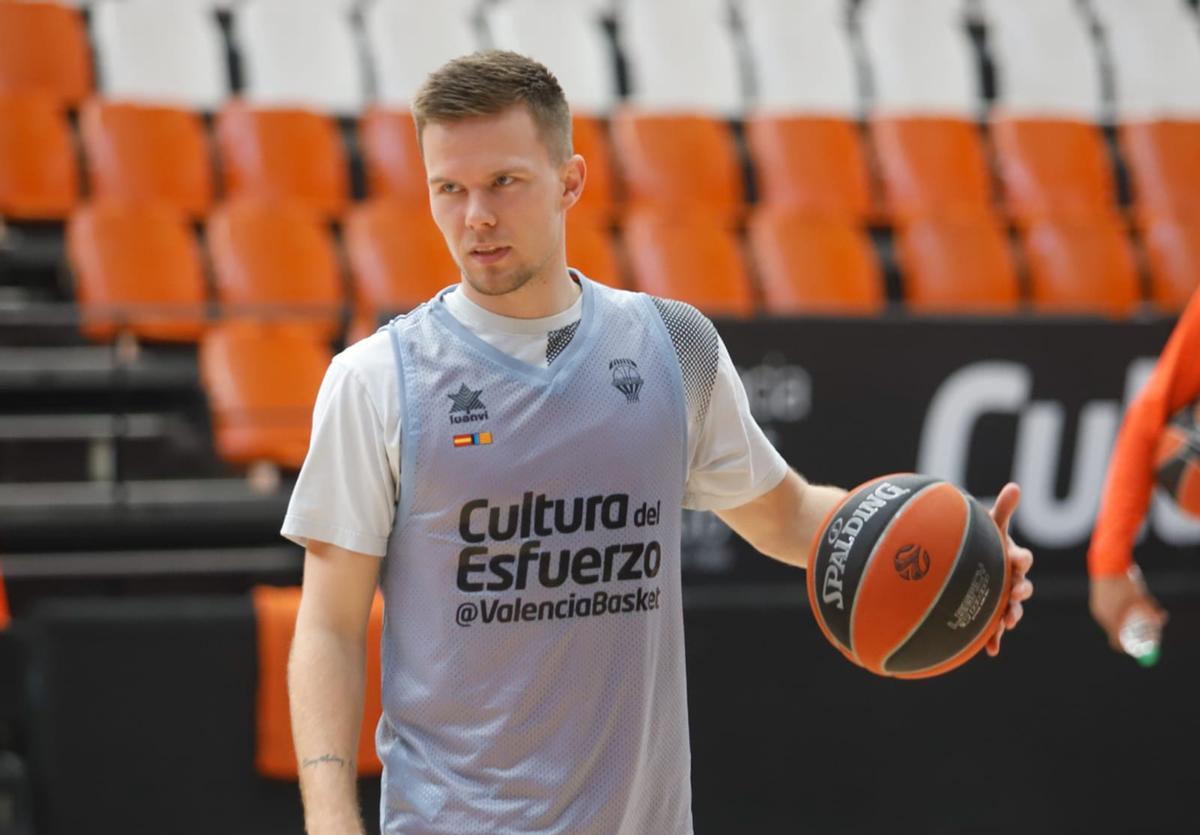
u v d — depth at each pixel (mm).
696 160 26688
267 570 18156
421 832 7238
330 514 7234
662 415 7406
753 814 16625
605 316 7465
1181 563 17859
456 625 7188
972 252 24984
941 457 17375
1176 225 26734
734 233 24922
